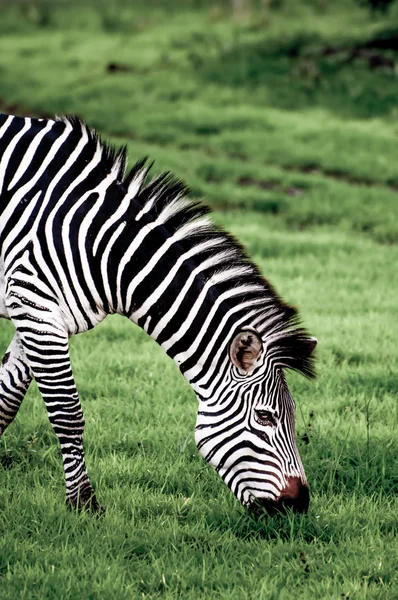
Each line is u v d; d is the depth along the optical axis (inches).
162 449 458.9
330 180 1270.9
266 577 327.9
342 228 1083.3
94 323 376.8
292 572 338.3
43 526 364.8
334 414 510.0
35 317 360.8
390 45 1983.3
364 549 356.5
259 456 342.0
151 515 383.2
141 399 533.6
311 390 557.3
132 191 368.5
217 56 1999.3
